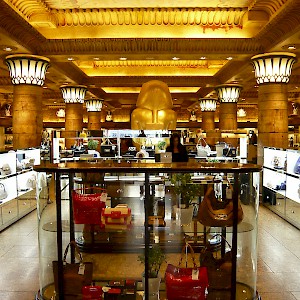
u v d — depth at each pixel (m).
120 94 18.06
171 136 7.23
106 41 8.82
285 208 7.36
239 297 3.54
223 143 8.62
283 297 3.94
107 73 14.21
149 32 8.91
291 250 5.48
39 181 3.77
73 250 3.82
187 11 8.50
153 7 8.24
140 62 14.06
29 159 8.05
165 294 3.46
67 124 14.04
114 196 3.98
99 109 17.95
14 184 7.31
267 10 7.93
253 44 8.89
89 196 3.84
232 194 3.51
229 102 14.05
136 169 3.34
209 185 3.76
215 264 3.47
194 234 3.92
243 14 8.55
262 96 9.32
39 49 9.09
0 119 22.14
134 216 3.97
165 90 9.09
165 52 9.02
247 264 3.67
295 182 6.88
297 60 9.49
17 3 7.44
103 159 7.62
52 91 17.64
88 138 7.92
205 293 3.22
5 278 4.46
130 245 3.99
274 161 8.05
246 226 3.65
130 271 3.80
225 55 9.23
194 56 9.33
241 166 3.49
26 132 9.34
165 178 3.93
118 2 7.83
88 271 3.48
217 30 8.89
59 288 3.41
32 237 6.16
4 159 7.00
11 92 17.91
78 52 9.11
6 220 6.89
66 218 3.80
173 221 3.94
